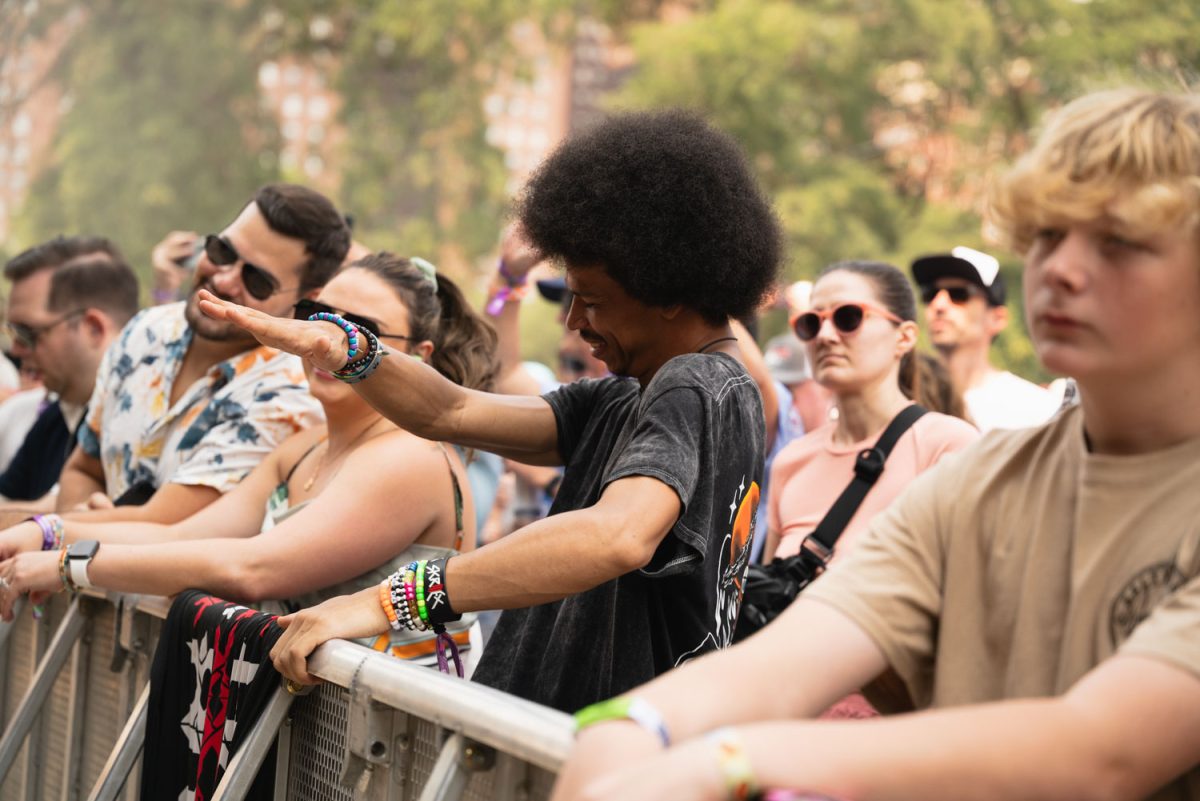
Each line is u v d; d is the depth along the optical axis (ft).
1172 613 3.36
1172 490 3.64
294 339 6.43
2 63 74.95
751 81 69.05
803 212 67.10
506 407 6.88
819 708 3.82
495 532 20.98
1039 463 3.97
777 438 12.86
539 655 6.18
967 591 3.98
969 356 13.92
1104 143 3.56
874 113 78.07
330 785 6.17
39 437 13.17
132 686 8.29
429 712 5.16
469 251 80.64
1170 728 3.23
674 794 3.21
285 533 7.41
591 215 6.06
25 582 7.89
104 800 7.55
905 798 3.24
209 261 9.58
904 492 4.23
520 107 146.10
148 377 10.29
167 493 9.14
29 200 74.95
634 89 71.51
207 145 74.95
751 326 12.40
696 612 5.86
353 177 81.20
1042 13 68.39
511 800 4.93
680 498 5.49
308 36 83.51
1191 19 65.57
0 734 10.20
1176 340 3.59
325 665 5.88
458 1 78.13
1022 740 3.24
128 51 74.90
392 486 7.56
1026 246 3.84
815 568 9.73
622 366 6.42
